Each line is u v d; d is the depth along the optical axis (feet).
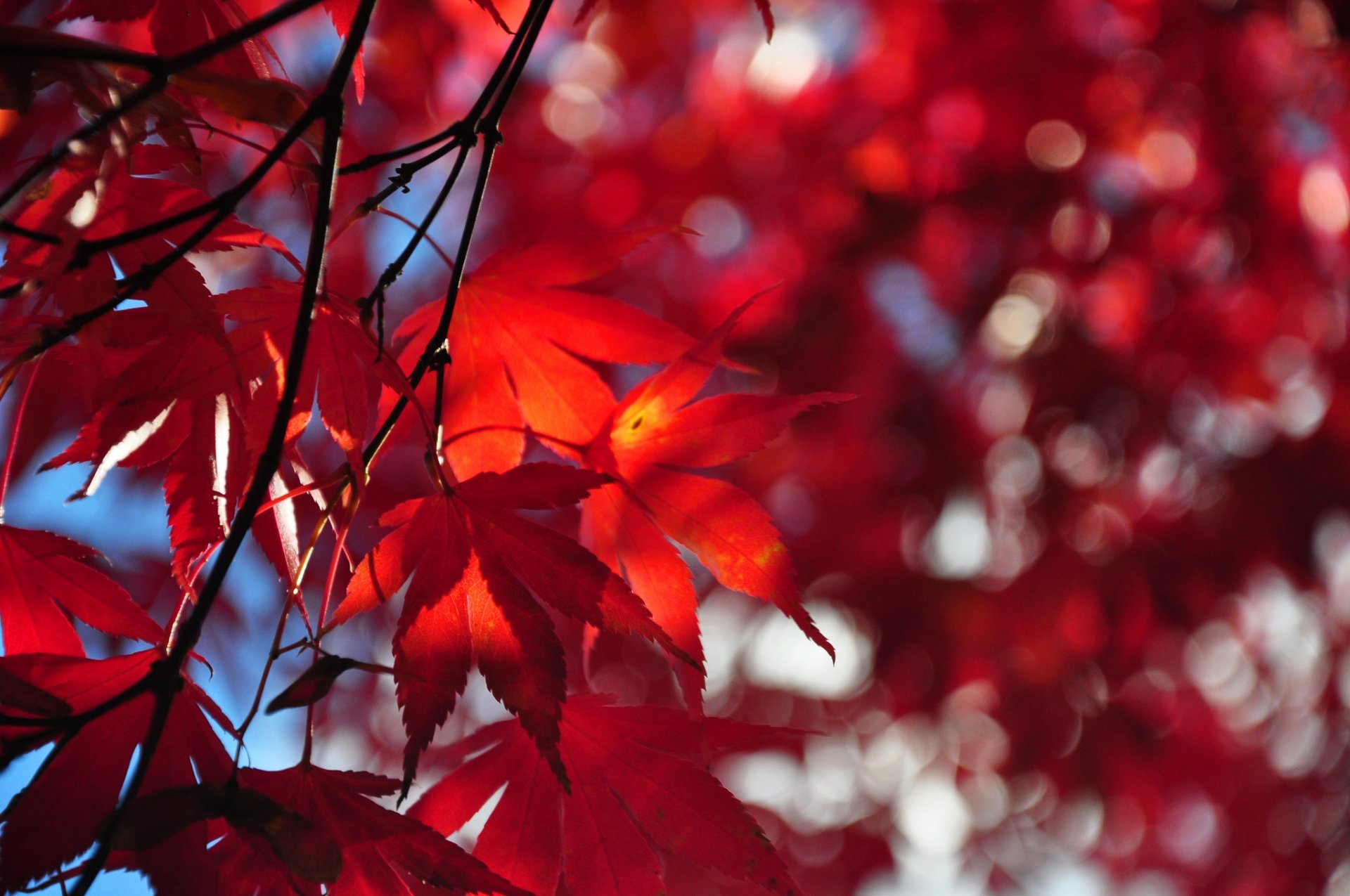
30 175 1.97
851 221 11.08
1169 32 9.82
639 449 3.22
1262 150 10.06
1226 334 10.65
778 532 3.03
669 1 10.39
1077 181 10.55
